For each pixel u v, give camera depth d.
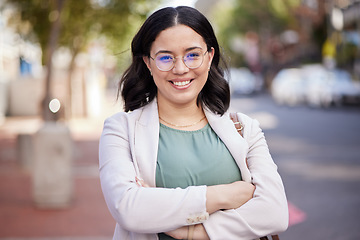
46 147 7.23
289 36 54.53
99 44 15.47
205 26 2.09
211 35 2.12
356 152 11.85
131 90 2.28
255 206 2.04
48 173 7.25
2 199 7.76
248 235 2.03
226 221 2.00
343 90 24.52
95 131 18.30
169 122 2.20
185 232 1.99
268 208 2.05
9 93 24.09
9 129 18.75
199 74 2.10
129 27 12.91
